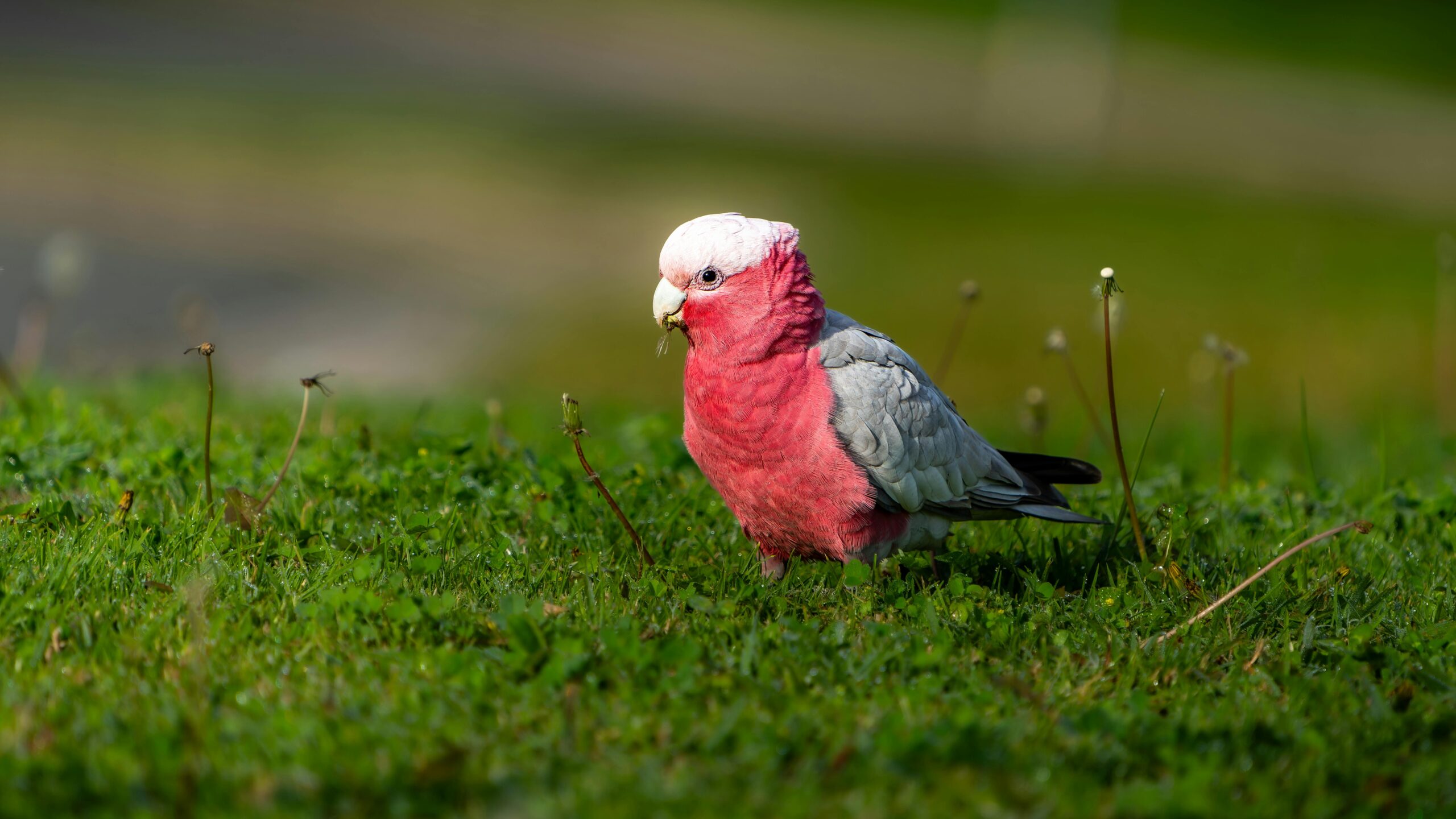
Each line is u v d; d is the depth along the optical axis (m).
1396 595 7.95
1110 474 11.43
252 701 5.71
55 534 7.63
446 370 22.98
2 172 30.53
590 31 61.47
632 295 28.41
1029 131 50.09
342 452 9.61
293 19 55.12
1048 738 5.73
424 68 49.16
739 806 5.02
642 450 11.43
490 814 4.92
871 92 55.12
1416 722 6.00
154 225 28.70
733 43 63.06
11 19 47.47
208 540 7.47
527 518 8.73
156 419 10.65
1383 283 30.88
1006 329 26.89
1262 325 27.50
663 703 5.96
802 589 7.74
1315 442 14.57
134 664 6.04
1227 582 7.98
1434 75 70.12
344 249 29.11
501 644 6.49
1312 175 45.94
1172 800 5.12
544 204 34.16
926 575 8.42
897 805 5.07
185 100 40.12
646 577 7.46
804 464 7.70
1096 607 7.46
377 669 6.11
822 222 34.62
